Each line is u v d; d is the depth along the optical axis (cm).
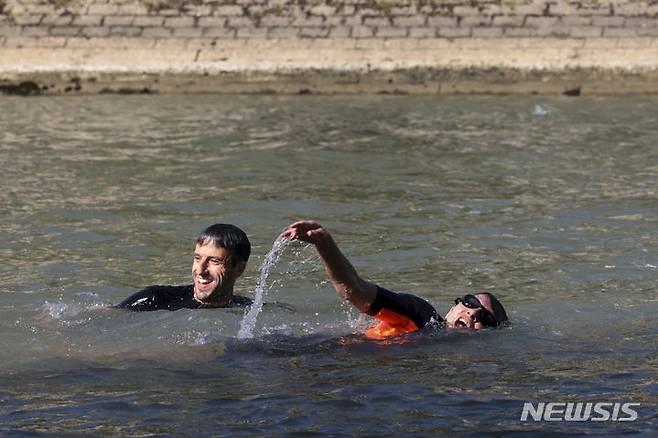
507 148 2545
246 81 3550
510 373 1118
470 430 963
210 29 3697
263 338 1223
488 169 2305
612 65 3525
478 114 3088
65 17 3738
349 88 3562
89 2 3747
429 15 3688
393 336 1229
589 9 3678
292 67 3547
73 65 3575
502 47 3622
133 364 1134
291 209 1939
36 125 2883
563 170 2289
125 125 2883
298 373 1112
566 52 3597
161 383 1080
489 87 3559
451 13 3688
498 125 2886
